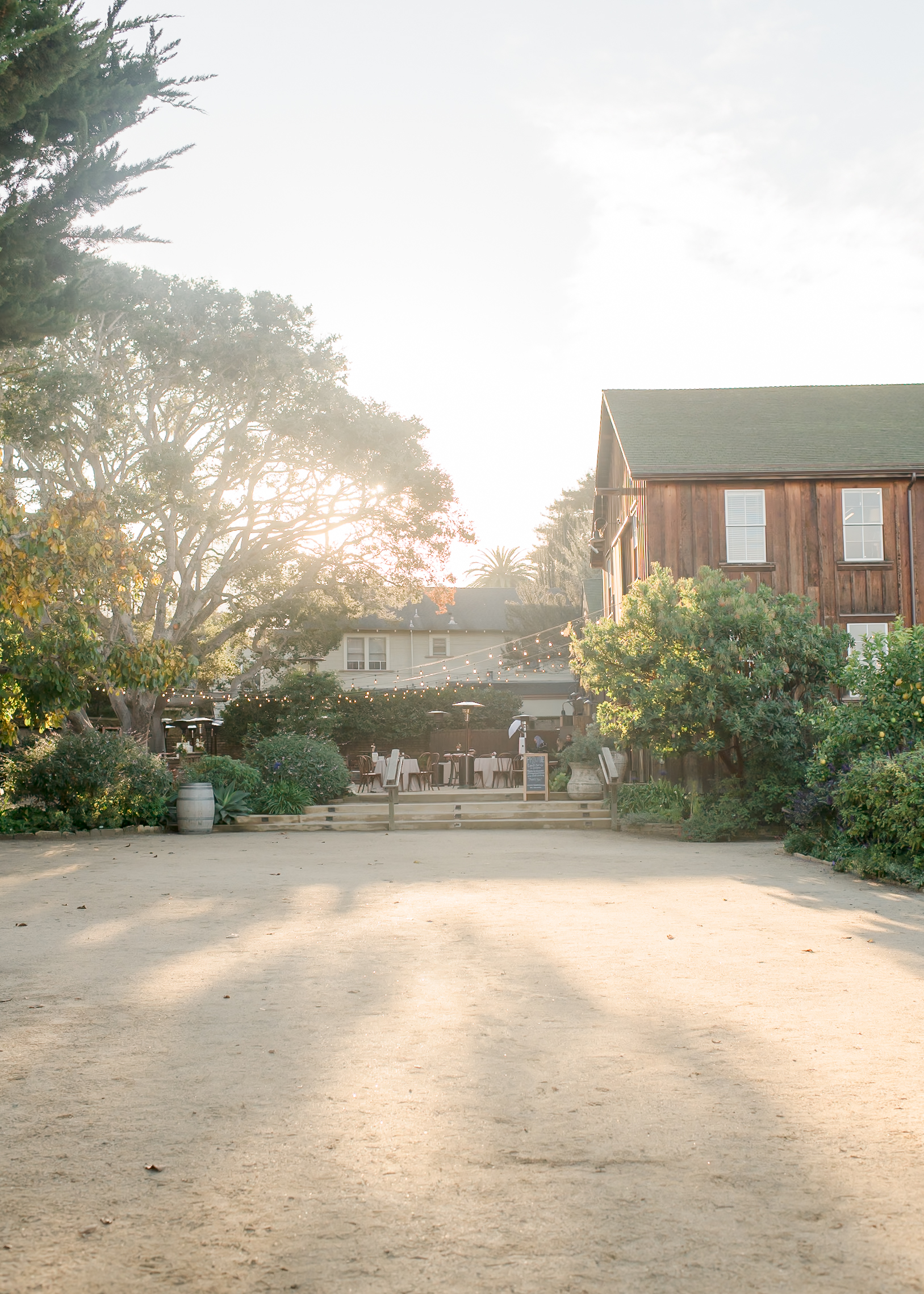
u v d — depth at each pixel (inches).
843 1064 205.3
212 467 1220.5
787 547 957.2
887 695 569.0
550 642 1828.2
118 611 1040.8
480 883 491.8
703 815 743.7
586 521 2677.2
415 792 1057.5
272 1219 139.2
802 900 427.2
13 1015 250.4
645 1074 199.6
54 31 395.5
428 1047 218.7
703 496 960.9
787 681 767.1
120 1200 145.6
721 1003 254.7
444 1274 124.0
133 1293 120.1
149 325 1082.1
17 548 465.4
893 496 962.1
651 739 770.2
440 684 1749.5
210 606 1244.5
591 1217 138.9
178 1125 175.0
